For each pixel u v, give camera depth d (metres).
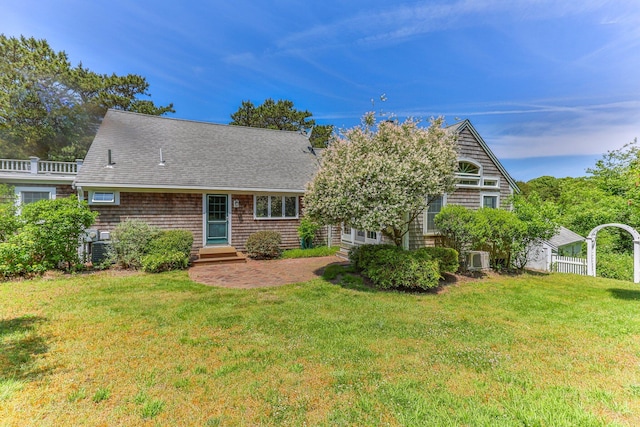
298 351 3.94
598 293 7.38
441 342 4.30
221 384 3.17
